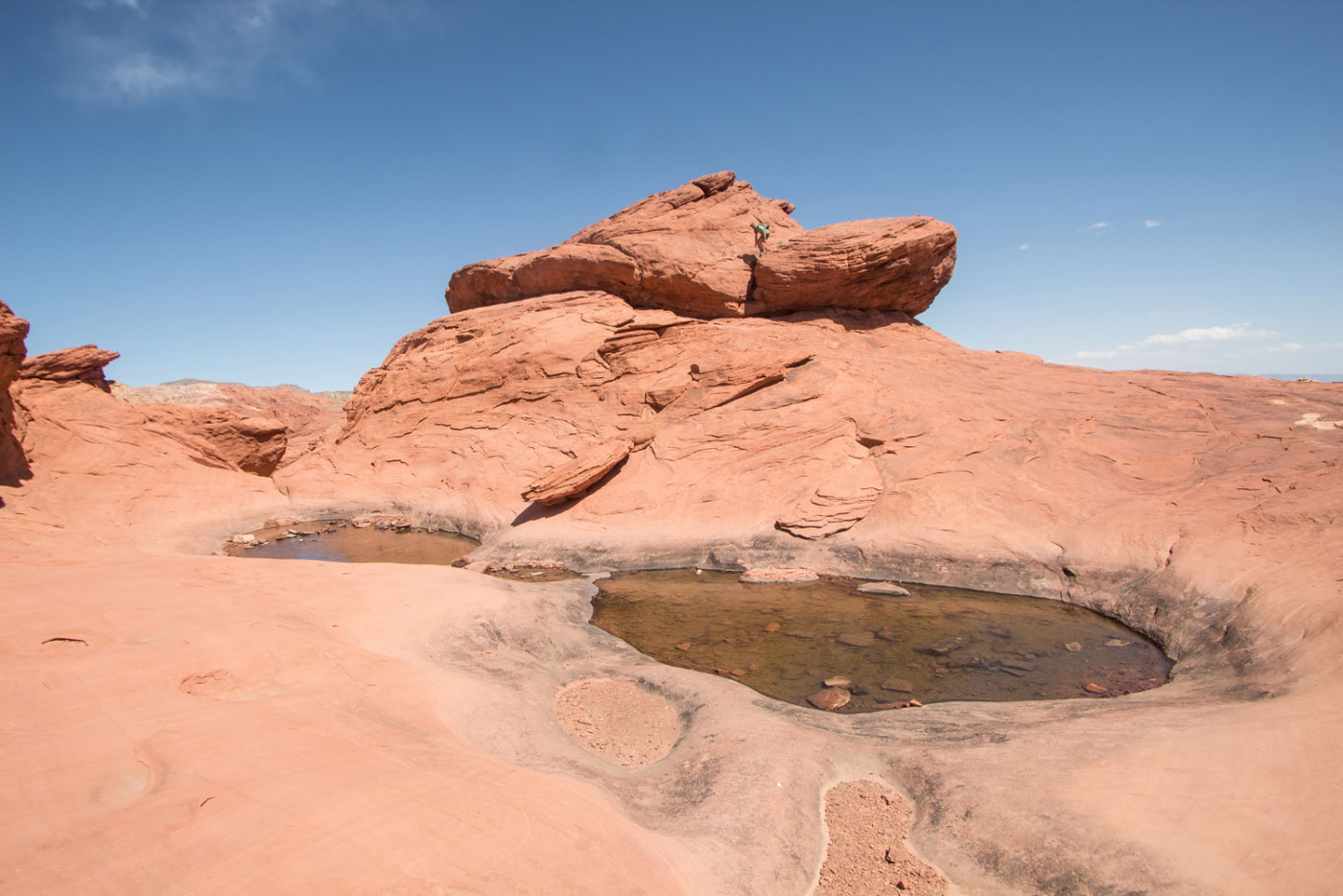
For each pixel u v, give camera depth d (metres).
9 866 4.38
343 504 29.75
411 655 10.89
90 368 28.53
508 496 26.61
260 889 4.45
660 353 29.28
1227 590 13.26
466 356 32.16
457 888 4.80
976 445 21.75
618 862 5.54
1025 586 16.98
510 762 7.81
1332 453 17.17
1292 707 8.35
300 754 6.41
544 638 13.03
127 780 5.59
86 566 13.29
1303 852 5.75
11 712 6.44
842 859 6.82
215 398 58.25
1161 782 6.95
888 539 19.48
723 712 9.82
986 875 6.29
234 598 11.58
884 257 32.22
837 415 24.05
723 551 20.52
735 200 36.75
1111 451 20.53
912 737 9.08
